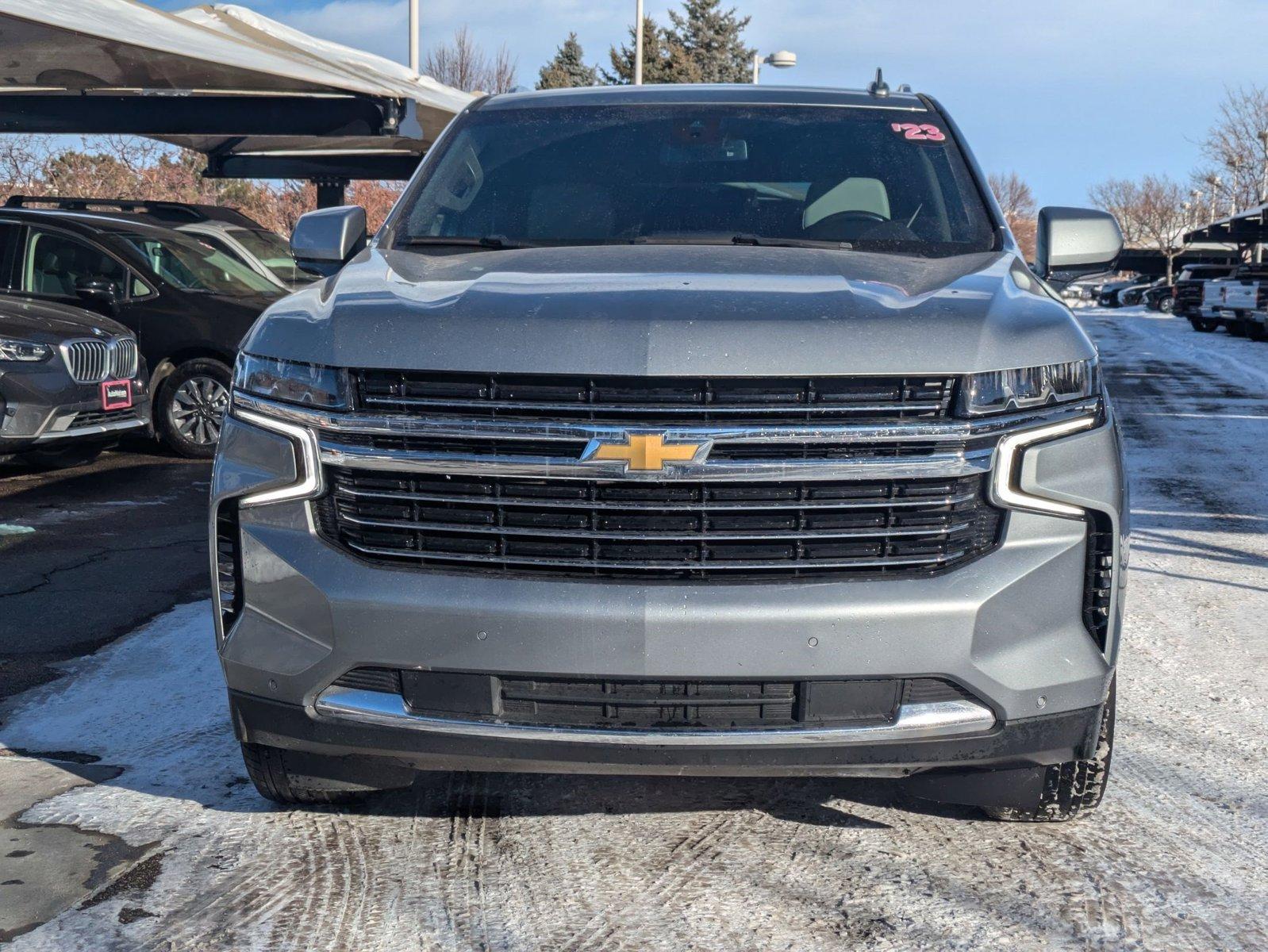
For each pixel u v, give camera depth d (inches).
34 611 211.9
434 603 106.4
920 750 108.7
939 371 106.0
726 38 2940.5
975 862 124.0
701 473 104.3
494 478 106.7
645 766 108.8
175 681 176.2
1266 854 126.2
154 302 385.4
